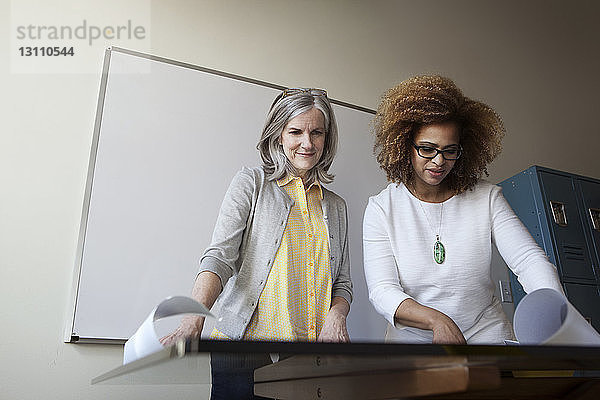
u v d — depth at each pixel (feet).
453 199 5.41
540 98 9.47
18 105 5.80
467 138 5.39
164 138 6.15
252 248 5.74
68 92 6.02
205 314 2.28
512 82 9.28
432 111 5.21
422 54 8.49
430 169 5.26
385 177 7.06
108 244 5.57
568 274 6.90
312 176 6.39
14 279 5.21
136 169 5.92
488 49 9.25
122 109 6.08
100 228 5.59
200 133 6.33
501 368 2.12
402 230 5.37
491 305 5.39
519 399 2.58
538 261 4.69
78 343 5.20
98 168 5.78
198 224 5.98
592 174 9.48
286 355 1.79
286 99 6.55
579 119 9.78
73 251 5.49
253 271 5.61
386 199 5.60
